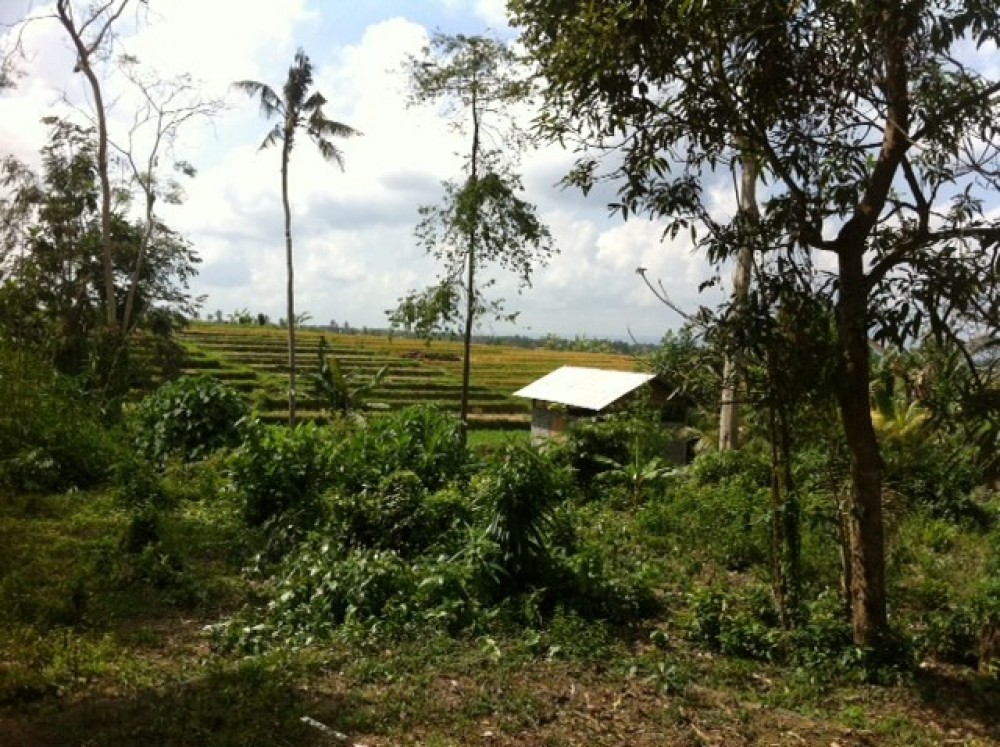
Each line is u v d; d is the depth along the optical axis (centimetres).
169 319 2908
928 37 524
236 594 764
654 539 998
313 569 731
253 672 550
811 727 521
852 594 631
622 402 1836
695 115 572
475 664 591
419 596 686
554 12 571
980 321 507
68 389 1345
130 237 2791
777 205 578
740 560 922
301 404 3012
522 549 738
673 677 576
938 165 608
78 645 594
